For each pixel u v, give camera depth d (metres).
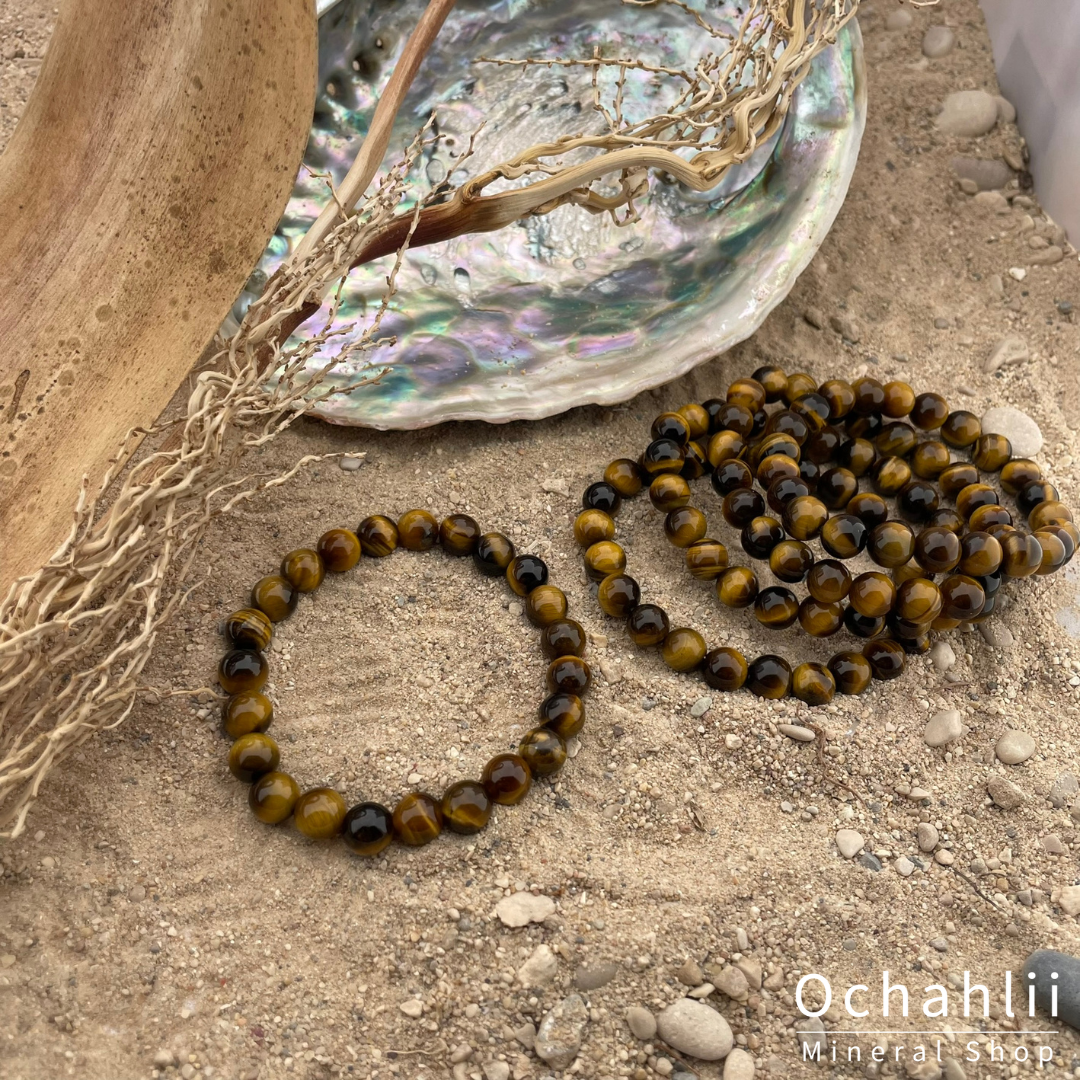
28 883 0.40
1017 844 0.42
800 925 0.41
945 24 0.54
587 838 0.42
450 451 0.47
